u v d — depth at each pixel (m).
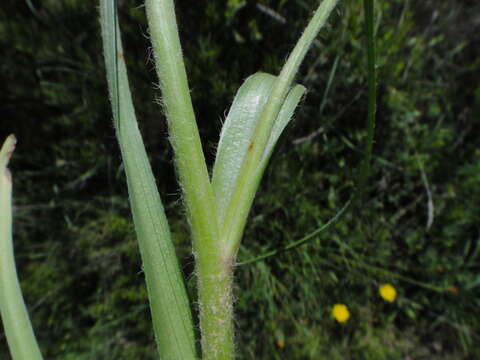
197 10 0.42
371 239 0.46
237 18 0.42
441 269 0.47
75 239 0.47
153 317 0.16
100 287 0.46
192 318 0.16
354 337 0.46
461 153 0.48
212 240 0.14
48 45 0.45
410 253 0.47
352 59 0.42
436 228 0.47
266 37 0.43
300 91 0.17
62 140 0.47
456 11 0.49
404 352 0.47
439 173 0.48
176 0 0.42
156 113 0.44
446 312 0.47
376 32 0.41
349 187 0.45
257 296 0.44
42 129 0.48
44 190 0.48
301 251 0.44
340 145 0.45
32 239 0.48
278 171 0.44
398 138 0.46
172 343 0.16
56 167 0.48
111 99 0.15
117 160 0.46
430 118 0.49
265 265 0.44
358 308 0.47
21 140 0.49
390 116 0.45
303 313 0.44
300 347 0.45
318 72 0.43
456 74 0.49
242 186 0.14
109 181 0.47
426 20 0.49
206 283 0.14
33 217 0.48
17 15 0.45
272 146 0.16
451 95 0.49
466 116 0.49
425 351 0.48
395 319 0.49
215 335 0.14
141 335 0.46
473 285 0.46
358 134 0.44
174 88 0.13
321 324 0.46
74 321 0.47
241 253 0.44
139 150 0.16
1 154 0.16
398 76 0.46
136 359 0.45
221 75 0.43
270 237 0.45
